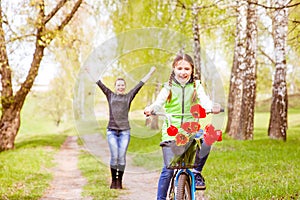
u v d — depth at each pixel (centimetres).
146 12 1964
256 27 1686
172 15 1931
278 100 1672
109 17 2039
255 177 798
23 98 1783
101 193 741
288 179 723
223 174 870
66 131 4009
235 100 1912
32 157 1471
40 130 4366
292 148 1340
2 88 1731
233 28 2067
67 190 829
